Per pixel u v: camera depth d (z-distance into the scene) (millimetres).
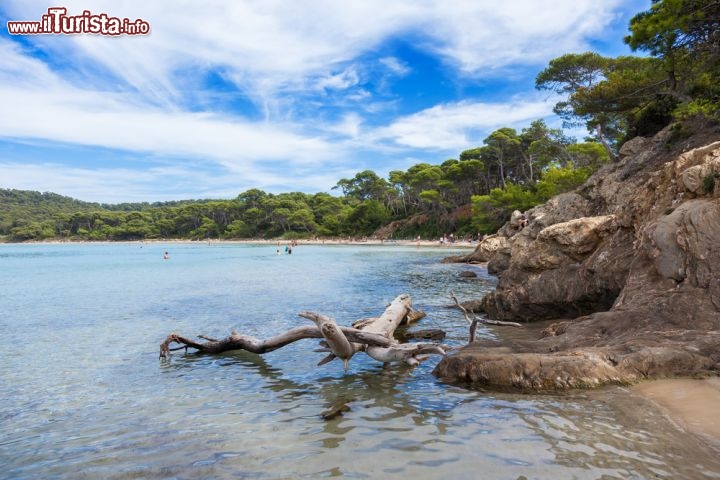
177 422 6598
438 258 49500
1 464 5371
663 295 9312
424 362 9758
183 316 16047
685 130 24188
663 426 5367
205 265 46562
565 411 6160
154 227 178250
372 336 9688
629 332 8656
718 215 9148
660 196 11828
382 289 23016
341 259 50906
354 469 4875
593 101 33969
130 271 39812
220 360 10469
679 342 7656
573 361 7309
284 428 6207
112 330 13828
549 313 14031
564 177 50844
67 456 5539
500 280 16594
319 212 143375
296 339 10562
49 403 7582
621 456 4754
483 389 7465
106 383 8711
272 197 165500
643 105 34250
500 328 13234
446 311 16516
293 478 4723
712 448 4734
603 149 54688
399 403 7082
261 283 26922
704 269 8953
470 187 97688
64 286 27484
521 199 62188
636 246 11625
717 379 6586
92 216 188250
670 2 22047
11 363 10219
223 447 5629
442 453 5164
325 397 7574
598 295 12594
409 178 110375
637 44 24969
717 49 23938
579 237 13992
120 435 6164
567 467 4609
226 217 170125
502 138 81000
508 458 4918
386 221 117750
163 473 4973
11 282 30625
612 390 6746
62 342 12312
